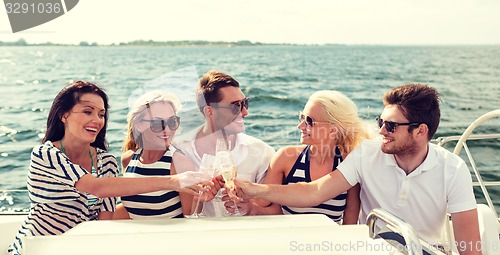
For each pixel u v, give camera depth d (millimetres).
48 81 15102
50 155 2086
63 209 2135
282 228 1650
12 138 11664
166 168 2123
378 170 2221
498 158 10180
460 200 2121
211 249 1555
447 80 16734
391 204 2219
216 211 2217
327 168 2326
